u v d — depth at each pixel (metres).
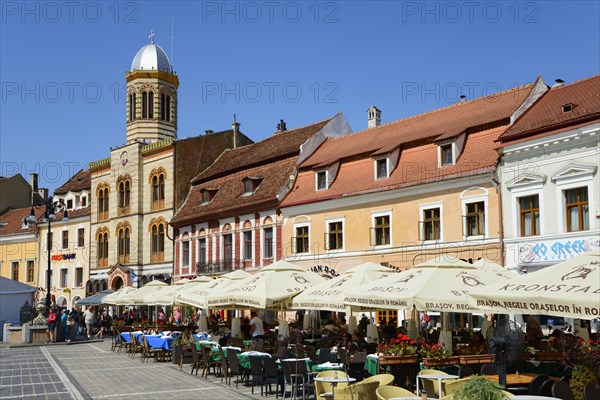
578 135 25.31
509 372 15.15
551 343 16.11
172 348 25.95
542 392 11.34
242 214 43.31
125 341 32.06
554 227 26.23
